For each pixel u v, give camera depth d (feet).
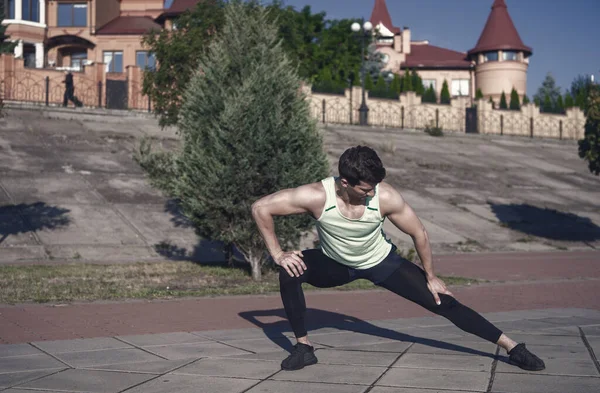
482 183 80.23
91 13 150.51
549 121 144.87
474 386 12.63
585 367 14.07
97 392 12.41
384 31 199.41
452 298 14.07
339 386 12.76
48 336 18.20
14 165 57.31
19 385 12.85
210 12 46.75
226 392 12.41
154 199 54.90
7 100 94.63
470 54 191.52
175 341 17.46
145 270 36.42
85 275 33.50
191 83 34.06
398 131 112.98
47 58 149.38
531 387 12.51
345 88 122.42
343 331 19.11
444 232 58.08
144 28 151.74
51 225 45.65
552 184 86.48
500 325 20.03
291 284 14.23
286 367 14.06
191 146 32.65
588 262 46.83
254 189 32.42
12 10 141.49
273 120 31.63
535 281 35.17
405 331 19.11
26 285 29.07
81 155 64.13
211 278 34.09
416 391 12.35
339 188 13.00
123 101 108.06
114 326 19.98
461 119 135.95
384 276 14.01
